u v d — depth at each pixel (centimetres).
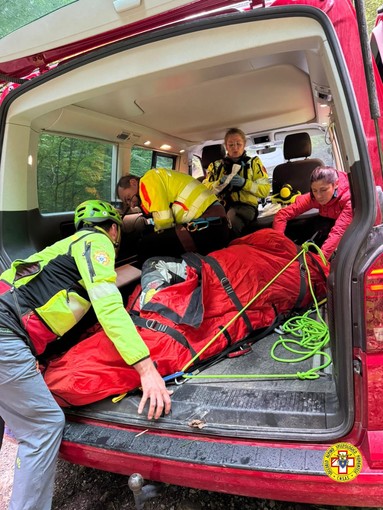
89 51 153
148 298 215
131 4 126
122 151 367
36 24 144
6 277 170
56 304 165
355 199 128
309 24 120
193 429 143
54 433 157
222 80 238
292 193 434
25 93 170
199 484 138
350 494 120
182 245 276
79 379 162
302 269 247
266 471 125
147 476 146
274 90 276
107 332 157
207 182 392
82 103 255
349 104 119
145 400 151
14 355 152
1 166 193
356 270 118
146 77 143
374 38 258
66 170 315
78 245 173
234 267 223
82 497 198
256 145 486
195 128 382
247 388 164
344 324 122
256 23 124
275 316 228
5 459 235
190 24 128
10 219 201
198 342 194
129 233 340
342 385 127
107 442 150
